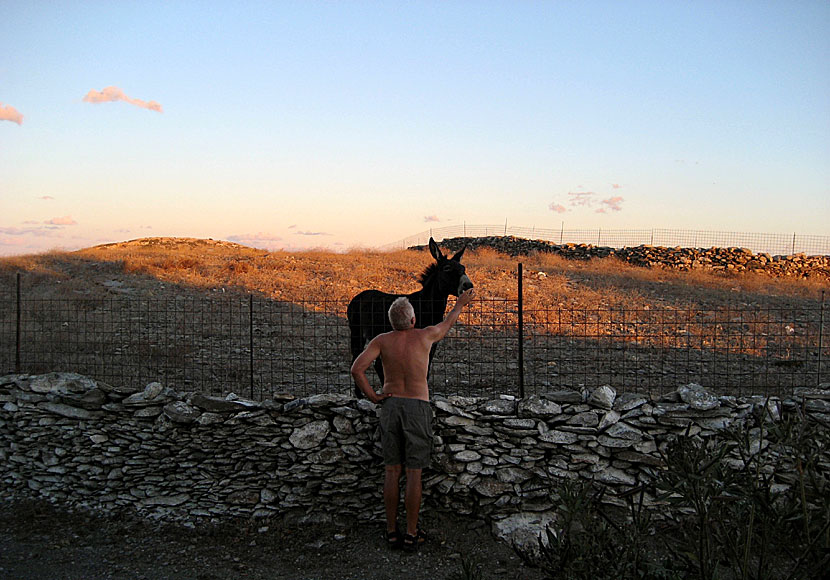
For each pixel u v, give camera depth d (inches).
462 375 388.8
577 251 1158.3
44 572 187.8
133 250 981.2
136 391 238.5
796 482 151.3
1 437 246.2
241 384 361.1
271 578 185.9
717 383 363.3
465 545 203.6
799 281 880.3
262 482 225.0
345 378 381.4
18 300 276.8
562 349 459.5
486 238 1321.4
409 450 196.1
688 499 122.8
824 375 385.1
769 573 117.1
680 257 1050.1
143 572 188.7
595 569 118.4
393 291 698.2
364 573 188.4
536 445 214.2
